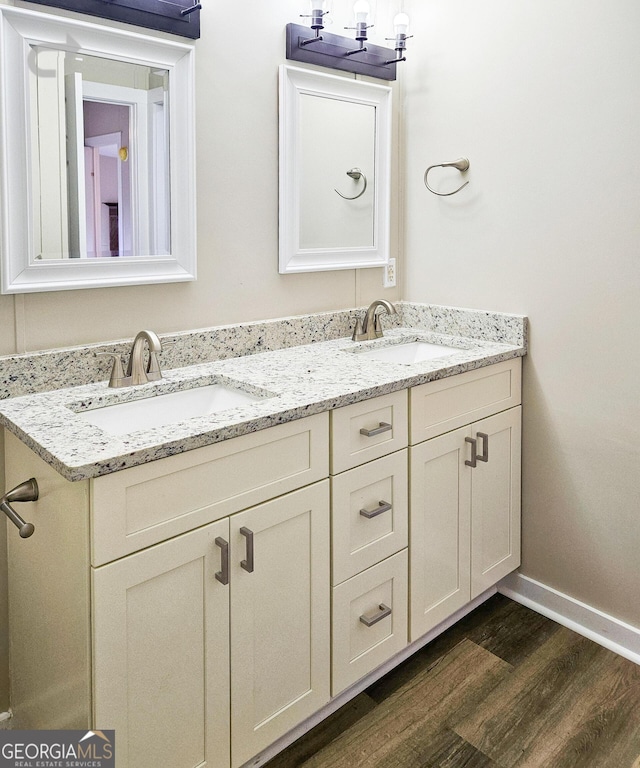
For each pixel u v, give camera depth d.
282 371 1.87
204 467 1.36
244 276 2.07
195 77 1.86
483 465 2.12
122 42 1.68
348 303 2.40
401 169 2.51
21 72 1.53
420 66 2.39
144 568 1.28
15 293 1.59
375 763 1.64
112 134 1.70
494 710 1.81
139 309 1.84
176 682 1.37
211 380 1.83
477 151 2.26
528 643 2.11
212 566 1.40
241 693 1.50
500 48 2.15
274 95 2.06
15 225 1.57
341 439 1.64
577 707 1.82
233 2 1.93
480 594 2.32
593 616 2.14
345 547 1.69
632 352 1.96
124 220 1.75
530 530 2.30
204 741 1.44
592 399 2.07
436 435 1.93
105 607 1.23
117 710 1.28
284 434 1.51
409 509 1.87
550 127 2.05
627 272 1.94
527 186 2.14
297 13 2.09
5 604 1.68
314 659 1.66
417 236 2.50
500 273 2.25
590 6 1.92
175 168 1.83
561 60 2.00
